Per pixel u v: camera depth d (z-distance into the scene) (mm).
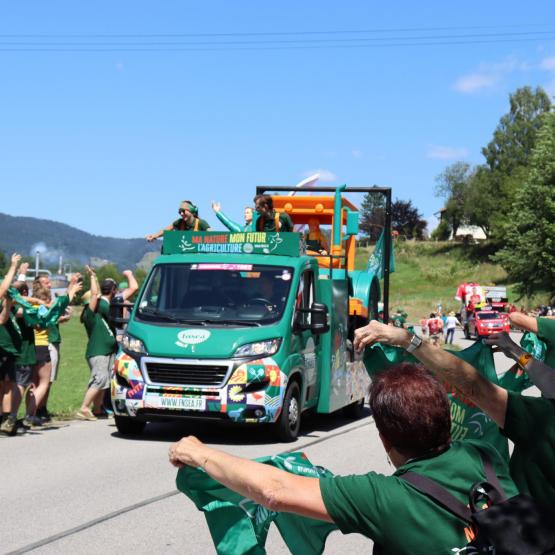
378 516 2775
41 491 8336
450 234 146000
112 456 10422
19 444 11250
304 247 13141
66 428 12922
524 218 81500
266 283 12180
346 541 6863
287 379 11609
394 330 3600
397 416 2875
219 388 11312
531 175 82500
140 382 11586
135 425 12336
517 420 3488
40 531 6844
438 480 2812
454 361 3566
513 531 2566
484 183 127875
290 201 15812
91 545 6449
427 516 2758
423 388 2904
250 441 11914
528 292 81750
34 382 12625
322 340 13164
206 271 12398
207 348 11398
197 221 14086
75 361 28188
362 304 14953
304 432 13055
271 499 2908
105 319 13953
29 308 11602
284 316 11836
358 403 15094
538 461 3443
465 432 4820
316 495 2859
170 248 12992
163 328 11805
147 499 8031
